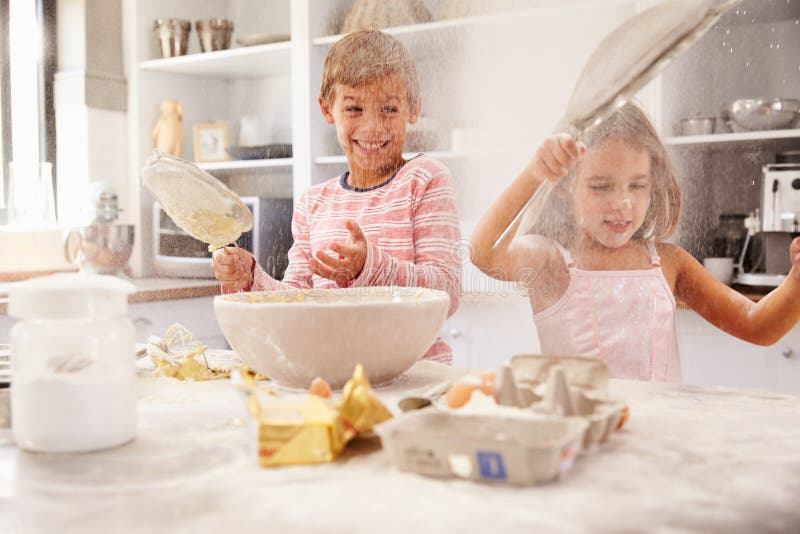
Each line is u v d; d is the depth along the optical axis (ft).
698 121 3.75
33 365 1.39
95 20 6.67
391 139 3.50
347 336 1.70
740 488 1.13
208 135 6.86
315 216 3.61
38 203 6.13
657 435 1.45
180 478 1.22
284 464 1.28
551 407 1.33
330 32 5.87
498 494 1.11
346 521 1.01
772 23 3.83
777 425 1.53
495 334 3.73
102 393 1.39
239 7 6.75
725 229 3.96
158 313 5.61
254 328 1.73
